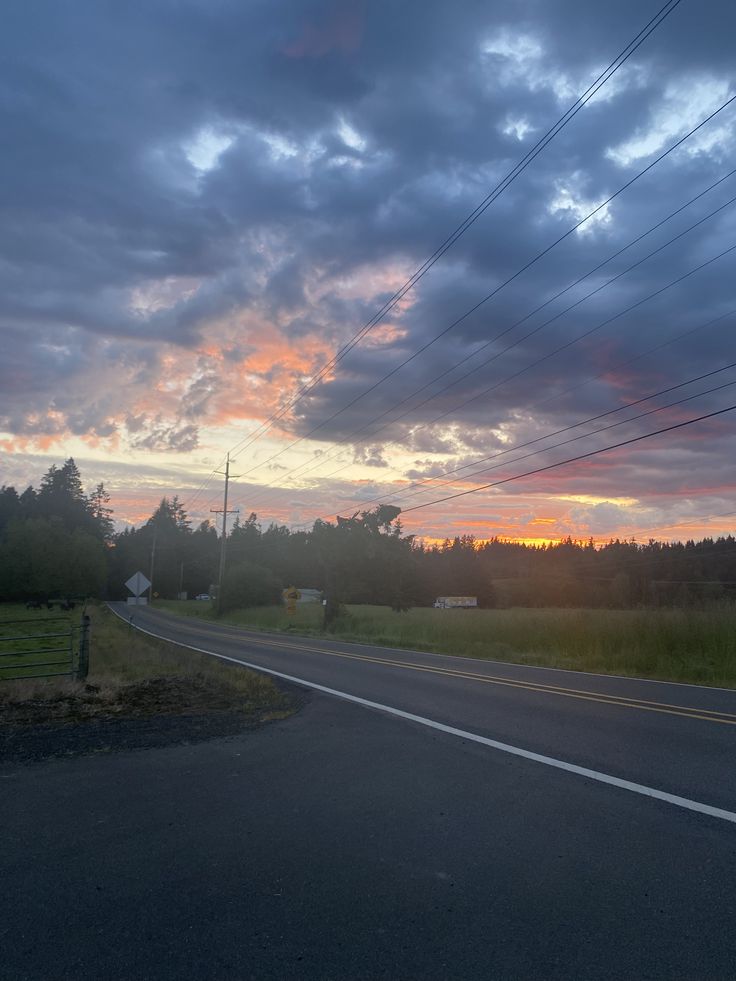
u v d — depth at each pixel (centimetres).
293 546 11369
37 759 795
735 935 390
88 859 501
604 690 1358
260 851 515
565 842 530
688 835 543
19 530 8706
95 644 3017
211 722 1026
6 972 356
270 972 356
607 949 376
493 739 892
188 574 14338
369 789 672
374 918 412
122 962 366
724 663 1686
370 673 1712
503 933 394
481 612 4062
